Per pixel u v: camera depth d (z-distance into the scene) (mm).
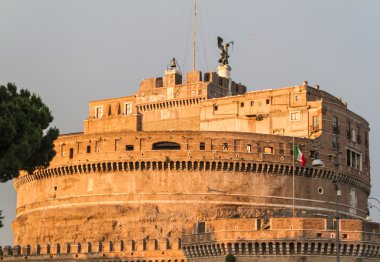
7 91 140250
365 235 159375
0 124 127625
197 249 168250
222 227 163625
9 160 130375
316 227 157750
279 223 159000
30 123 135625
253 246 159875
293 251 157750
